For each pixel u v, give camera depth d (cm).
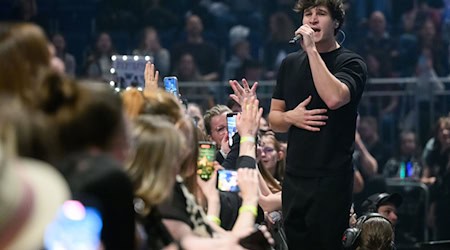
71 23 1784
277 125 757
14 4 1734
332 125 743
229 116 771
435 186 1311
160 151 501
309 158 746
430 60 1725
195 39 1712
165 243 509
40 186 369
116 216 414
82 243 371
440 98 1526
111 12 1783
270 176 819
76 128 426
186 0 1800
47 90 430
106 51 1659
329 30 748
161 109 548
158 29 1781
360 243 770
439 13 1783
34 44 446
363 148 1306
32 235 361
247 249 529
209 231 536
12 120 407
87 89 431
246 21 1786
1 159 353
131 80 772
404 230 1312
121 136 436
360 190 1197
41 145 413
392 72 1706
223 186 595
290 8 1773
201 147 601
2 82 436
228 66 1700
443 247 841
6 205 356
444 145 1331
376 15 1747
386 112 1525
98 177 412
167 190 502
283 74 766
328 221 746
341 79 739
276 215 771
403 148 1477
